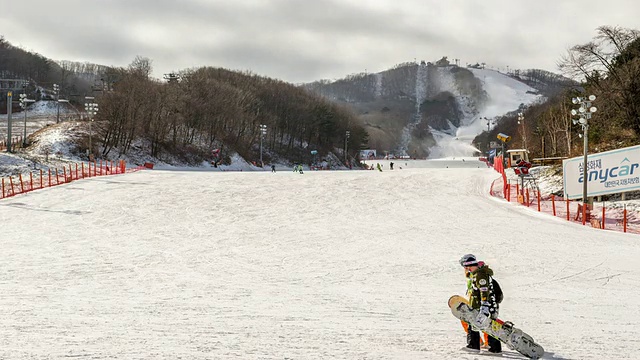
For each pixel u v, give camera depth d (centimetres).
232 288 1478
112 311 1166
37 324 1034
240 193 4234
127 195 3994
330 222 3041
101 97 8794
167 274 1694
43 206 3466
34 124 11094
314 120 15325
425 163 16638
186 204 3647
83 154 7381
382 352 877
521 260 1994
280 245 2328
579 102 3186
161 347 879
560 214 3369
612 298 1380
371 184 4897
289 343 920
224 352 857
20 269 1759
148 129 9375
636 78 4450
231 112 12000
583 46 4669
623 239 2542
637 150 3475
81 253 2089
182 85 11550
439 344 934
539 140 8538
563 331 1037
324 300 1327
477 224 2984
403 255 2102
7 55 17938
